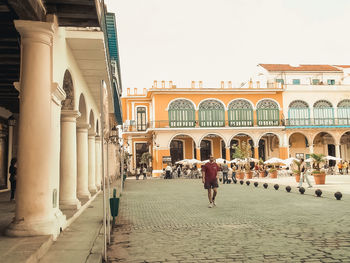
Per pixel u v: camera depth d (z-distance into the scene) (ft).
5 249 14.89
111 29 50.70
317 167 66.44
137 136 132.67
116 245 18.97
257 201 39.65
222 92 124.47
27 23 18.31
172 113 121.90
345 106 130.52
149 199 44.98
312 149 125.49
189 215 29.99
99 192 52.21
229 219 27.17
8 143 46.19
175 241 19.80
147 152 132.77
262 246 18.02
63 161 29.09
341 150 136.98
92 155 47.78
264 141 136.77
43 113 18.72
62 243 18.03
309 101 128.67
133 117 130.93
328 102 130.21
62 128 29.27
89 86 40.01
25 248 15.06
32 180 18.25
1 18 19.11
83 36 25.94
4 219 22.84
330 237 19.75
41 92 18.75
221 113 124.26
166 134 120.37
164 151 119.75
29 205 18.15
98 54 29.27
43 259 14.84
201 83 126.00
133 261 15.75
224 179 75.92
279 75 134.00
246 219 26.94
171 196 48.70
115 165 100.17
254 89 125.08
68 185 29.14
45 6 19.36
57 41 21.50
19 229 17.70
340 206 33.65
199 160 119.34
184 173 112.06
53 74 19.89
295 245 18.04
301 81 135.03
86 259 14.83
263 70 138.31
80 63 31.58
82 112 39.34
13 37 20.97
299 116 127.65
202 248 17.93
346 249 16.97
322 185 61.98
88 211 30.94
